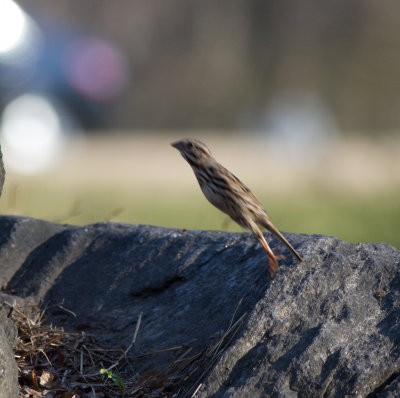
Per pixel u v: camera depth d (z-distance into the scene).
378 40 51.97
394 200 13.73
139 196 18.53
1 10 32.88
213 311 6.20
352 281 5.86
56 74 34.72
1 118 31.94
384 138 16.84
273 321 5.67
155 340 6.27
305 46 54.62
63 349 6.30
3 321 5.83
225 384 5.47
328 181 14.95
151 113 53.22
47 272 6.99
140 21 54.38
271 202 17.28
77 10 51.94
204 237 6.82
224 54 55.62
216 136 48.19
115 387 5.95
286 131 42.50
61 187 19.59
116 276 6.83
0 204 11.26
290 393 5.34
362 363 5.36
